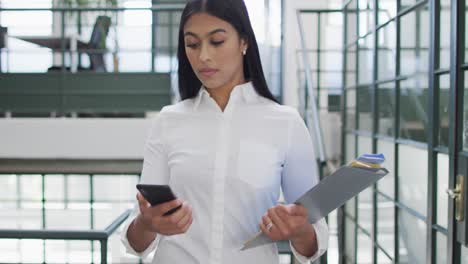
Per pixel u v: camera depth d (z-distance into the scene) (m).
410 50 3.07
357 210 4.43
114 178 7.26
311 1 6.30
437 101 2.56
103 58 5.47
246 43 1.13
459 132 2.24
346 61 4.84
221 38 1.06
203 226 1.10
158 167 1.18
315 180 1.16
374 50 3.83
